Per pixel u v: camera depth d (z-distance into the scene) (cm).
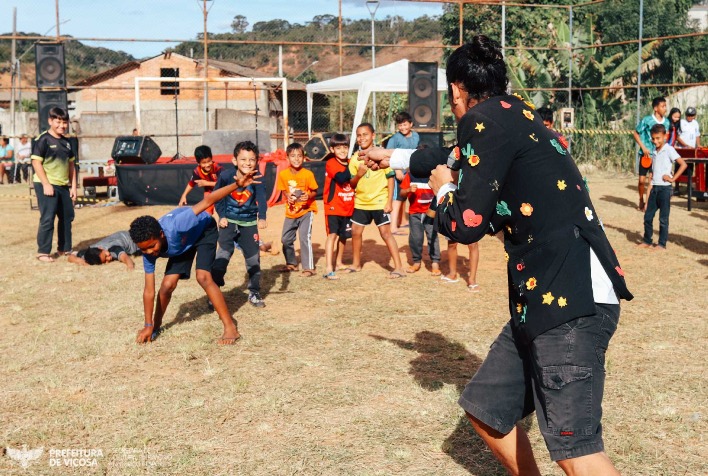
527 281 234
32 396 434
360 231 796
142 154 1483
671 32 2528
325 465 339
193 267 826
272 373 471
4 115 3206
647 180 1255
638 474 326
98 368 486
